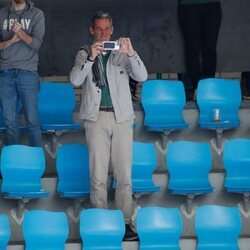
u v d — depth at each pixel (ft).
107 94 85.30
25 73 91.20
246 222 91.61
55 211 90.63
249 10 109.40
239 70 109.91
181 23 108.27
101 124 85.10
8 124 91.76
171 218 85.05
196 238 87.04
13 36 90.79
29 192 88.12
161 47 108.99
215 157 97.81
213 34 106.52
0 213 89.56
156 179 92.32
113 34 109.19
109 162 91.81
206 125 96.78
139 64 84.64
